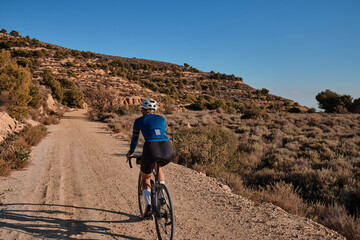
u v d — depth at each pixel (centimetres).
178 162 924
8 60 1908
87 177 677
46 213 423
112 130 1950
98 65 12875
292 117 3122
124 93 8406
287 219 435
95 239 338
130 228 375
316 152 1199
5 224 371
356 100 5338
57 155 969
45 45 15275
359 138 1569
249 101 11256
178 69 18038
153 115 350
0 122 1081
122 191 562
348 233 434
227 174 825
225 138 1181
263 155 1238
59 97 5888
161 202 326
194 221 411
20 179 626
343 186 776
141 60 19838
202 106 6228
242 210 465
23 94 1847
